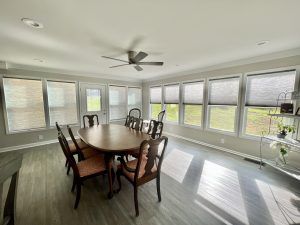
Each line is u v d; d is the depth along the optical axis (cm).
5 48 254
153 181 240
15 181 108
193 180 243
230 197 202
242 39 222
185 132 481
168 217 168
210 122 414
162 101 557
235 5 143
